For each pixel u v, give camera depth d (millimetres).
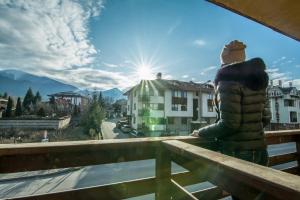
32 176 12383
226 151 1623
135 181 1528
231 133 1561
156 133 34500
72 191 1355
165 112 35938
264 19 2432
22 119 34344
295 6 2111
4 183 11211
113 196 1452
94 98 48500
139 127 36344
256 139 1533
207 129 1678
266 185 655
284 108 45500
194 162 1129
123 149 1523
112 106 92000
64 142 1439
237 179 775
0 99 47781
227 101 1502
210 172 960
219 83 1603
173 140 1592
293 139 2732
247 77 1519
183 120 37125
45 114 47125
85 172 13234
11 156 1228
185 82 40969
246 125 1526
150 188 1575
